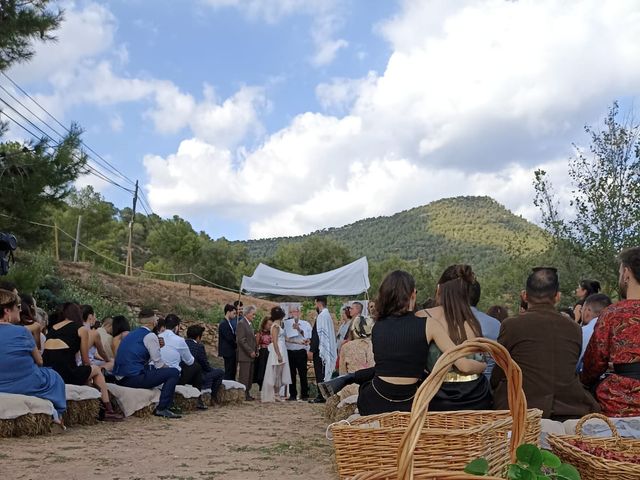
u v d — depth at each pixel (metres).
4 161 12.27
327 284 16.39
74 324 8.17
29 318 7.97
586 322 5.57
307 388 13.80
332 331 12.88
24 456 5.62
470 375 3.92
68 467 5.24
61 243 38.34
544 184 14.00
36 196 12.51
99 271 23.09
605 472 2.39
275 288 16.39
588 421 3.54
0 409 6.46
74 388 7.74
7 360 6.84
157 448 6.37
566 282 13.96
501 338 4.29
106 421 8.38
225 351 13.48
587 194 13.62
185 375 10.48
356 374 6.21
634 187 13.27
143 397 8.88
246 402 12.50
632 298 3.98
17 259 18.16
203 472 5.20
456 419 3.27
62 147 12.48
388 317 3.92
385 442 2.66
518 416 2.22
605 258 13.20
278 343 12.83
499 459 2.54
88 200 44.00
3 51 11.80
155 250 46.50
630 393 3.69
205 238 61.28
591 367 4.02
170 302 23.23
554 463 2.00
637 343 3.72
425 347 3.80
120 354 9.25
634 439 2.96
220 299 28.50
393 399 3.77
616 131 13.64
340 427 2.74
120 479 4.86
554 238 14.20
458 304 4.03
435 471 2.14
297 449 6.45
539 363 4.11
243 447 6.53
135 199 32.22
